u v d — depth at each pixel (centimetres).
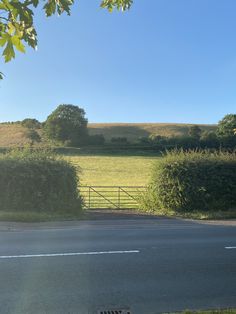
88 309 629
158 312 623
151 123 13350
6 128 11562
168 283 779
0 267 868
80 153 8594
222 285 774
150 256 1005
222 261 966
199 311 591
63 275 814
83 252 1036
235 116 8344
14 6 340
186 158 2127
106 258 973
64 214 1845
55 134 10244
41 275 812
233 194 2127
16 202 1878
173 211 2055
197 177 2098
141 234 1364
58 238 1260
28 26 345
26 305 642
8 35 345
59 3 374
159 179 2122
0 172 1878
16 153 1952
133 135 11562
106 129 12306
